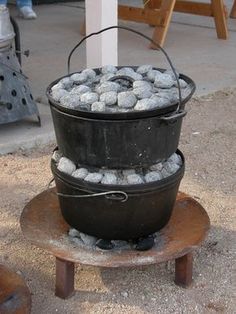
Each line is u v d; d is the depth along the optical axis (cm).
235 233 280
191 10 662
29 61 545
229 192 322
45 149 371
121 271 249
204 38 661
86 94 218
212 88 488
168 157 226
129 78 232
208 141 393
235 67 548
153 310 226
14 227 282
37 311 225
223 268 254
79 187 218
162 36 598
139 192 214
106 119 205
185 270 237
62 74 503
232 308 229
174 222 250
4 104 355
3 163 350
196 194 318
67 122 215
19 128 387
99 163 217
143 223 224
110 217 220
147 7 640
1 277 222
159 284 241
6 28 348
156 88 230
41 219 249
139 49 598
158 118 209
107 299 232
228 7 842
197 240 233
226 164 358
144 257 223
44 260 257
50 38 645
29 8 753
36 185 324
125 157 214
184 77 246
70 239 236
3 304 207
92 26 391
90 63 401
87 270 249
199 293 237
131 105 213
